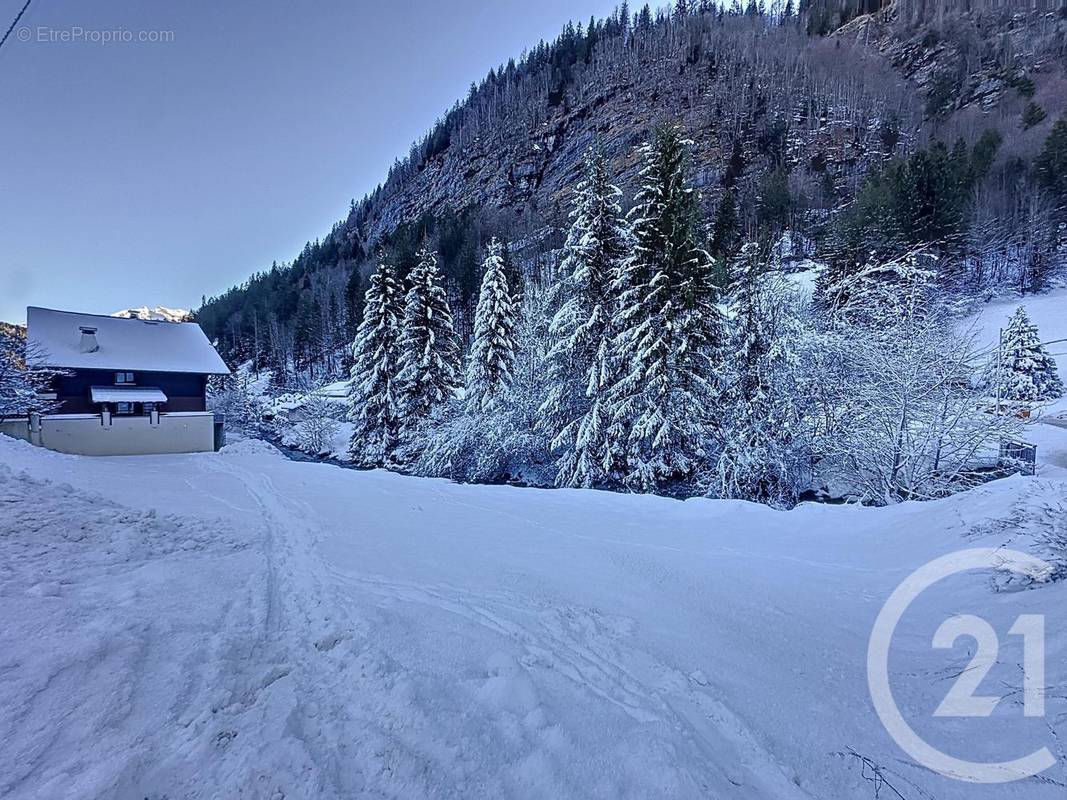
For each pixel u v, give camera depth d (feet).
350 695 8.38
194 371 79.36
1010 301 107.45
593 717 8.37
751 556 19.39
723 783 7.06
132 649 8.77
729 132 285.23
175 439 74.69
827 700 9.48
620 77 402.11
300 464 49.75
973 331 41.86
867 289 46.34
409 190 479.41
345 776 6.47
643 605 14.02
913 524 20.39
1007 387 38.96
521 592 14.42
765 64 341.00
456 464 62.80
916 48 339.16
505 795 6.47
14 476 19.67
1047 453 50.55
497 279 67.31
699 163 262.88
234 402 119.85
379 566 16.20
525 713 8.25
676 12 459.73
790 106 285.23
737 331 48.34
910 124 244.42
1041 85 245.86
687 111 325.83
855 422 42.86
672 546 20.49
